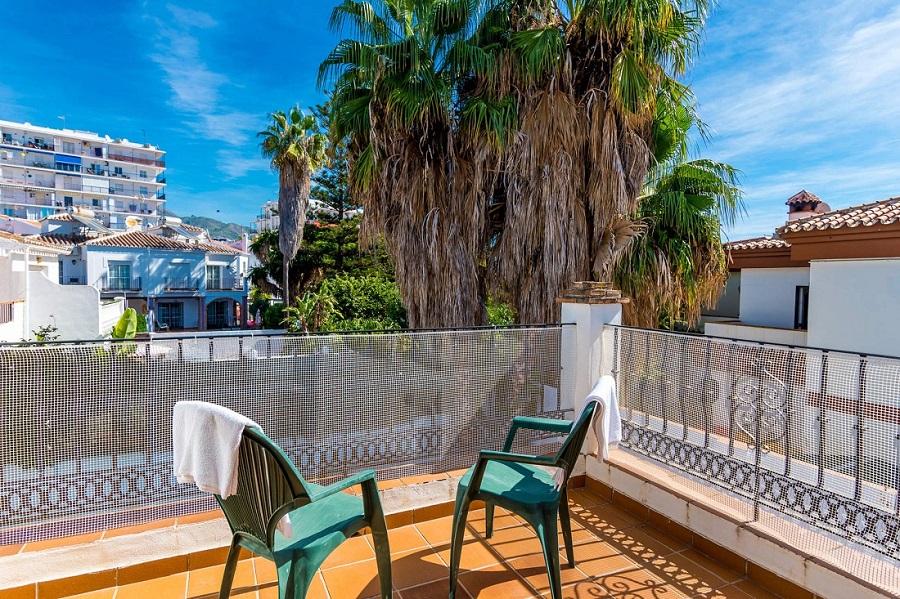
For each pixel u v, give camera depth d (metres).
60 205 50.19
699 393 2.60
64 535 2.09
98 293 13.56
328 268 20.52
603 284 3.28
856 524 1.89
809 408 2.07
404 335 2.75
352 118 5.72
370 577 2.26
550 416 3.20
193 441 1.59
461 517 2.07
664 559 2.43
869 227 5.36
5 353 1.95
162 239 26.33
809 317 6.18
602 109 5.15
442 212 5.74
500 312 8.09
